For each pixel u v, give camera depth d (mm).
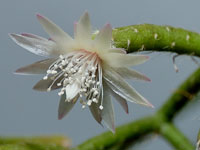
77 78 101
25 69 101
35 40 100
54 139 124
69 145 124
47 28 99
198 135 102
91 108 102
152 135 127
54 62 101
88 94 102
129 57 97
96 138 120
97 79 102
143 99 98
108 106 101
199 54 109
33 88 102
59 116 102
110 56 99
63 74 103
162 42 105
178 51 108
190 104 124
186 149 124
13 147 106
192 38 107
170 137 126
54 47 101
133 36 102
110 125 101
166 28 106
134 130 124
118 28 103
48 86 103
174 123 127
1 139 121
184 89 122
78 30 99
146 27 104
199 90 122
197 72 120
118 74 99
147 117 126
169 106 126
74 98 102
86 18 98
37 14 98
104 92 101
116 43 101
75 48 101
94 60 101
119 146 123
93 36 101
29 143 108
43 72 102
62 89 100
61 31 99
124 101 100
